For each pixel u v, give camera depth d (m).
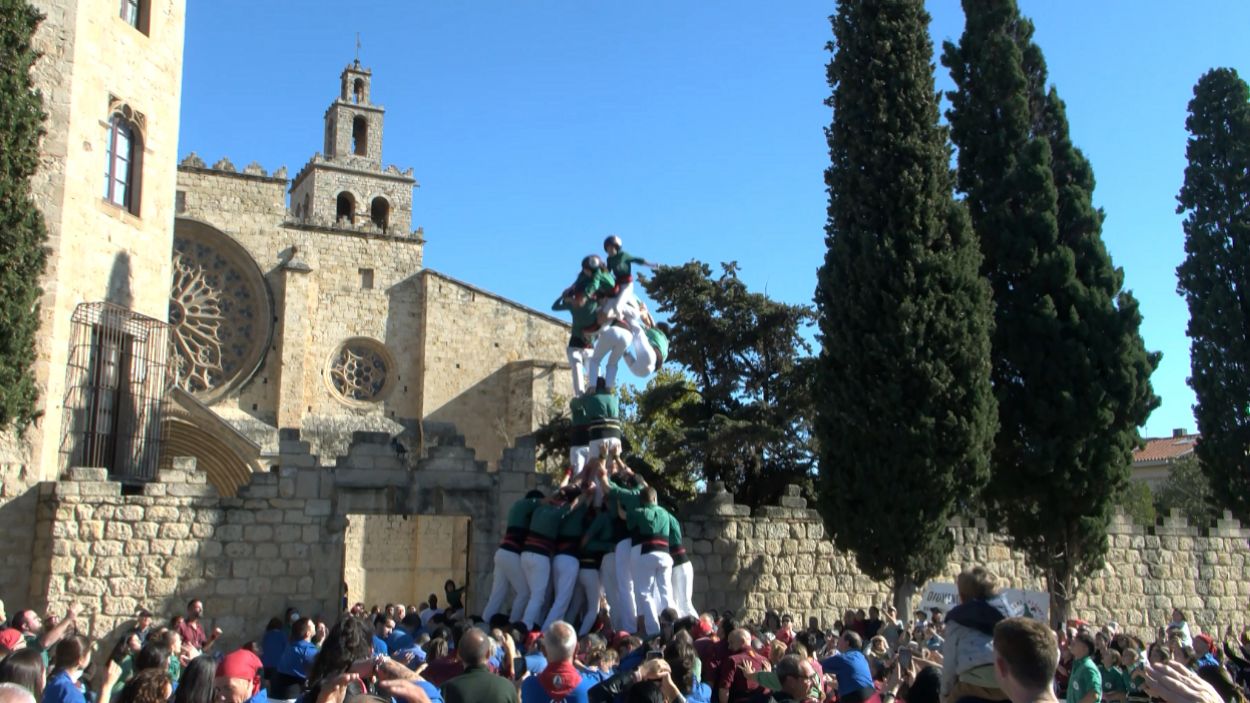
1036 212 28.50
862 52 26.66
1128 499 56.00
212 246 48.09
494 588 19.97
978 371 25.05
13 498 22.58
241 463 41.41
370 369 51.47
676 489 34.22
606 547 19.45
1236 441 31.81
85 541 22.75
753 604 26.69
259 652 16.72
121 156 27.19
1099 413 27.08
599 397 20.19
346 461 25.03
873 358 24.86
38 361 23.31
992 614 6.59
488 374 52.47
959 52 30.72
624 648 13.80
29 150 20.64
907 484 24.25
